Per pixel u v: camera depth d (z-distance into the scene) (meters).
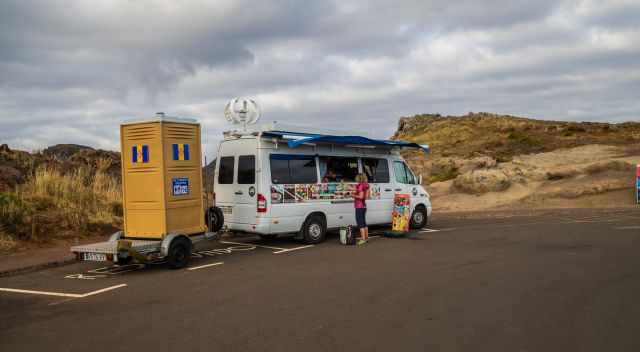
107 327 5.75
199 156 10.11
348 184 12.98
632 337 5.09
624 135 57.91
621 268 8.48
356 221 12.87
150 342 5.18
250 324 5.73
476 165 39.56
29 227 11.86
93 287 7.93
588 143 53.53
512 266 8.82
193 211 9.99
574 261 9.16
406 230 13.02
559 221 16.09
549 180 26.88
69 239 12.36
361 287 7.45
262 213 11.21
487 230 14.09
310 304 6.55
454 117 99.94
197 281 8.16
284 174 11.69
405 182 14.57
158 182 9.42
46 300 7.15
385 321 5.75
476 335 5.22
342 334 5.31
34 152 17.61
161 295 7.27
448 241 12.06
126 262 9.94
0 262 9.82
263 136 11.37
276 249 11.39
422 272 8.46
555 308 6.18
